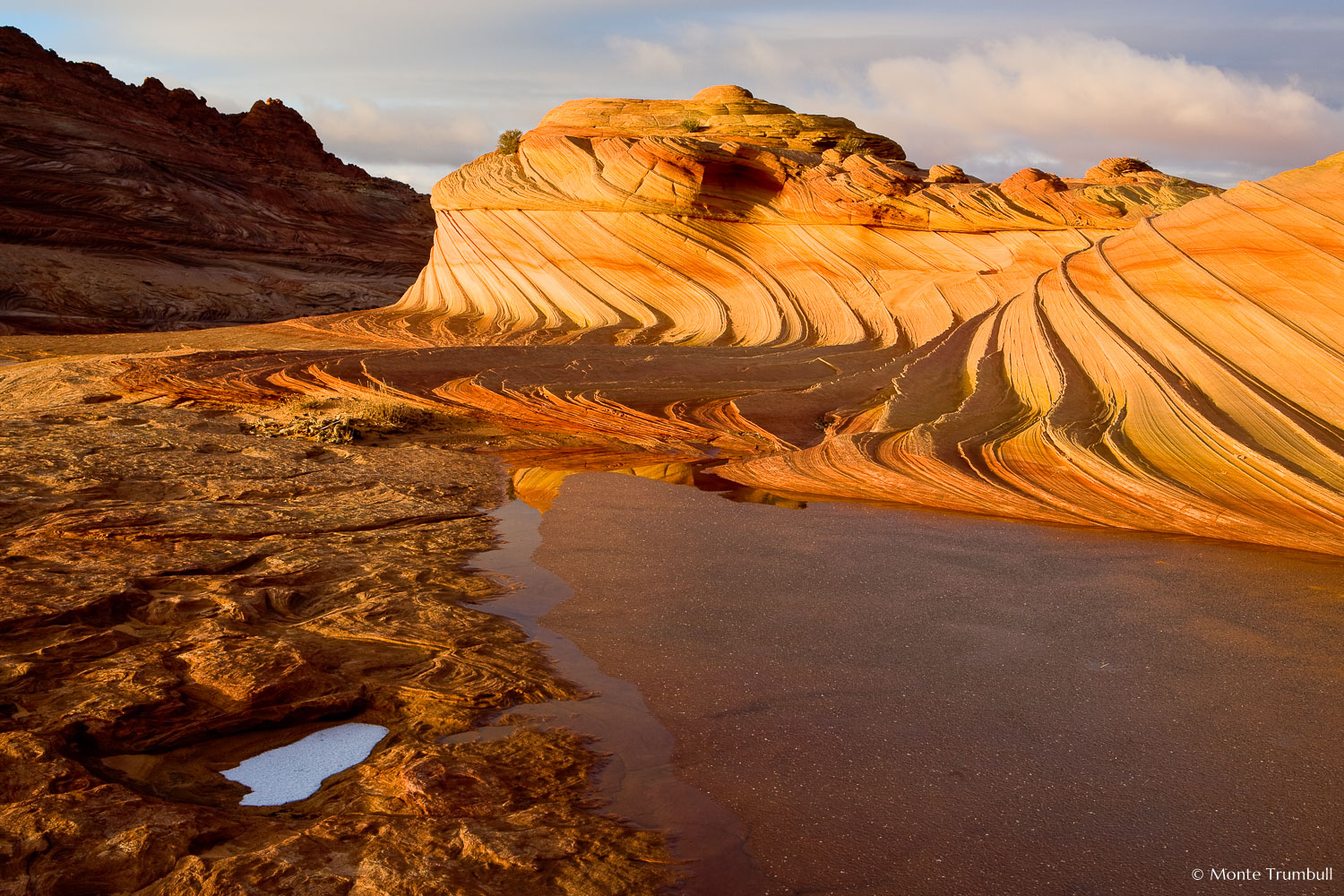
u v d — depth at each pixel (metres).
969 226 28.75
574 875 3.31
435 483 11.01
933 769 4.25
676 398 18.31
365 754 4.36
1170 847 3.64
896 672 5.41
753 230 33.88
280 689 4.75
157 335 34.41
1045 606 6.70
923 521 9.55
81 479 9.36
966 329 19.84
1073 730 4.67
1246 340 12.53
